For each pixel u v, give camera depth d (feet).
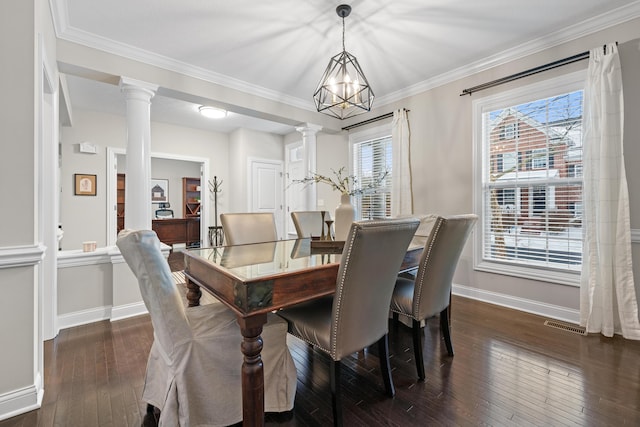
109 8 7.18
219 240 19.29
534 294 9.27
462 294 10.98
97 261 8.98
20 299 4.85
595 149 7.72
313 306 5.51
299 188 19.11
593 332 7.70
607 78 7.50
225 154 19.72
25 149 4.85
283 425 4.63
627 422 4.58
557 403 5.05
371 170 14.40
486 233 10.42
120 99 13.53
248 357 4.06
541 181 9.16
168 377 4.42
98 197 15.17
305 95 12.89
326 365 6.44
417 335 5.83
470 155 10.62
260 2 7.05
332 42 8.85
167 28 8.04
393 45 9.08
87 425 4.61
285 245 7.65
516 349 6.96
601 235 7.56
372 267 4.51
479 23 8.00
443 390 5.45
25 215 4.85
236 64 10.11
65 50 7.98
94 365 6.39
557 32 8.43
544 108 9.07
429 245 5.79
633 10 7.36
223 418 4.49
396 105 13.03
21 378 4.87
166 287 4.11
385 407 5.00
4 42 4.68
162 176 27.71
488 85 9.96
